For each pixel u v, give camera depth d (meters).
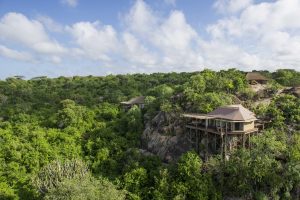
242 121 57.53
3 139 78.06
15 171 64.00
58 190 45.59
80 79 177.00
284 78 108.56
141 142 77.00
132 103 102.19
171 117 73.38
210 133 63.69
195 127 63.53
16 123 92.88
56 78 180.75
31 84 162.50
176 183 52.34
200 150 62.62
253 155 53.50
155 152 70.38
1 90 139.50
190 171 53.31
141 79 163.38
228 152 59.56
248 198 52.22
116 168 66.75
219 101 70.31
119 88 143.88
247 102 77.88
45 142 74.94
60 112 91.62
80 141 77.75
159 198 50.47
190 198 50.94
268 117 67.94
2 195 55.78
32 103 120.81
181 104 76.44
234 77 88.81
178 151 66.12
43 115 100.69
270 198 51.88
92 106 109.69
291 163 52.00
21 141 76.38
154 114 82.62
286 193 51.50
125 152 70.62
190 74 157.12
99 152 70.50
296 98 75.00
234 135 60.97
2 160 67.31
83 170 56.25
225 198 53.34
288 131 63.00
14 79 164.62
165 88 103.88
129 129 81.62
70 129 82.44
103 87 148.12
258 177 51.84
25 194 55.81
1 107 113.62
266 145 54.75
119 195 48.53
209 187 51.91
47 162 66.88
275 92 85.75
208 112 67.75
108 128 82.88
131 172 57.94
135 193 53.75
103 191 46.47
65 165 56.69
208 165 56.62
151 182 56.47
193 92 77.25
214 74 92.19
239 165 53.47
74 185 45.09
